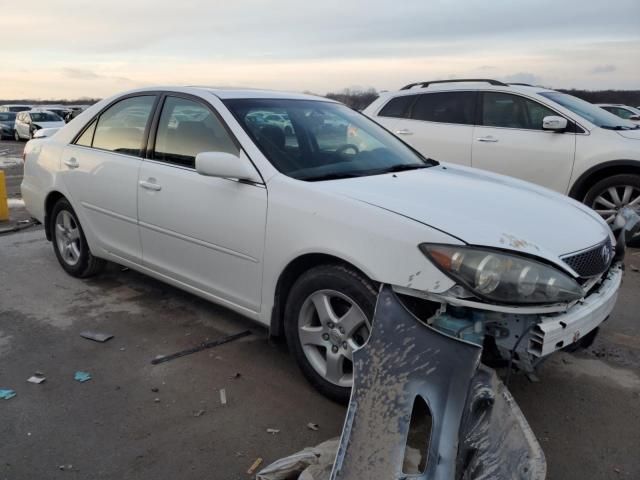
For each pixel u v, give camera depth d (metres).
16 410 3.03
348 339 2.92
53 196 5.00
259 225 3.22
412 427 2.65
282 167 3.31
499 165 6.78
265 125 3.62
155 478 2.54
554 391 3.27
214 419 2.98
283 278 3.20
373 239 2.71
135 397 3.17
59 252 5.12
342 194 2.96
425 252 2.55
